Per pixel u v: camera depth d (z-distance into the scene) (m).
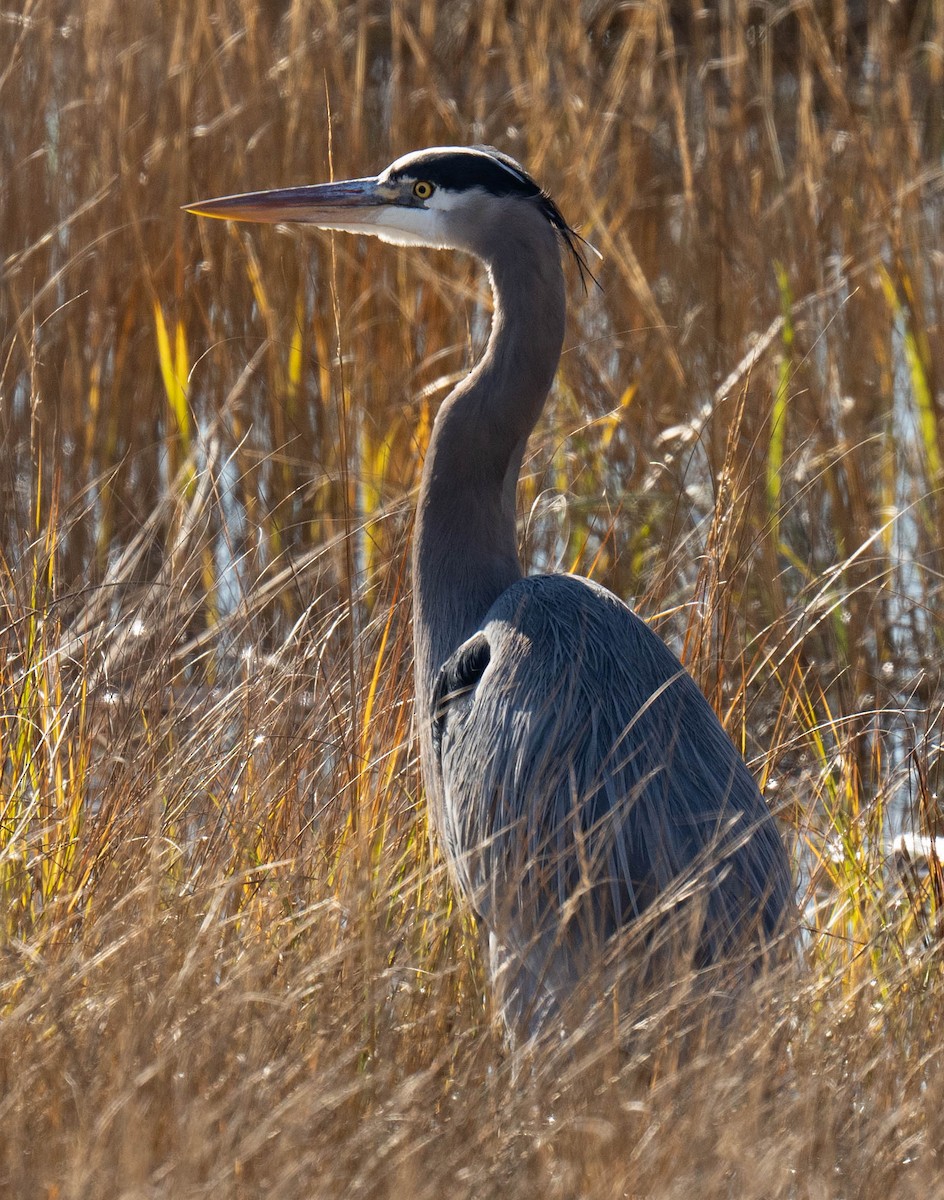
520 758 6.40
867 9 17.19
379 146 14.05
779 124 16.48
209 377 12.78
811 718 9.97
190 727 8.66
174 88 12.92
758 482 11.22
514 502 7.77
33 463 10.12
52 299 12.66
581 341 12.81
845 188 13.63
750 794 6.52
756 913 6.11
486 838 6.48
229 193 13.06
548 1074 5.55
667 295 13.52
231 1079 5.49
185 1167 4.90
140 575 11.85
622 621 6.80
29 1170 5.08
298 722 8.51
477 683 6.87
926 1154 5.53
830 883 8.96
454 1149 5.31
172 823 7.54
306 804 8.04
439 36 16.09
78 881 7.05
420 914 6.98
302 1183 5.02
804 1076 5.68
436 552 7.60
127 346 12.64
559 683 6.46
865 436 12.46
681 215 13.99
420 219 7.86
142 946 5.98
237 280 12.92
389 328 12.74
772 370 12.23
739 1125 5.23
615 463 12.64
